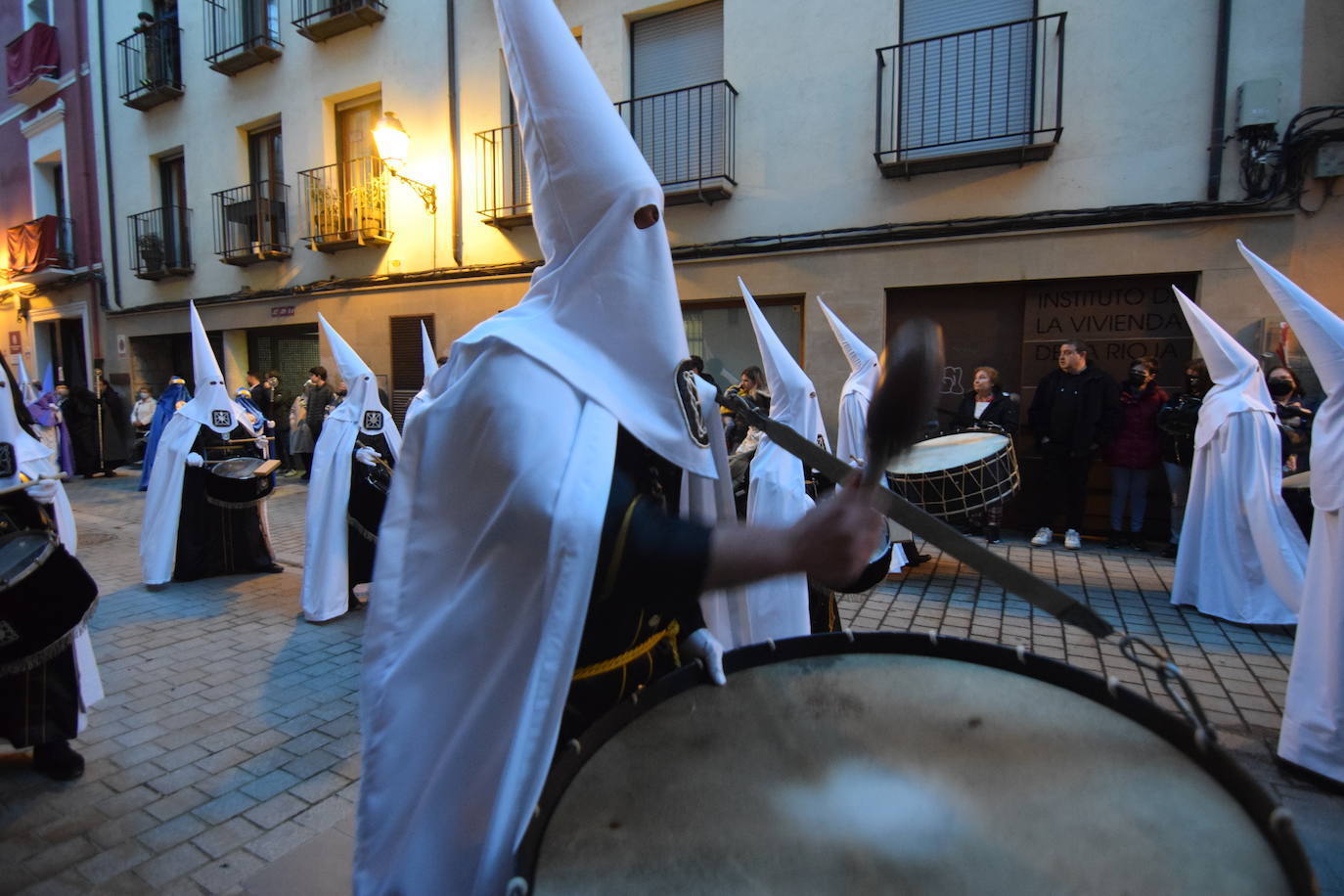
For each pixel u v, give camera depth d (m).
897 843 0.86
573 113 1.12
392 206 11.13
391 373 11.27
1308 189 6.39
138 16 13.52
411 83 10.79
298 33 11.60
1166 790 0.92
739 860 0.84
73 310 15.73
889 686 1.20
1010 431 6.97
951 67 7.63
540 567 0.94
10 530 3.01
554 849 0.86
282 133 12.30
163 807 2.96
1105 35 6.95
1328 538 2.97
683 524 0.89
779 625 1.86
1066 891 0.78
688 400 1.12
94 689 3.32
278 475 12.22
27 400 11.82
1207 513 5.08
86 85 14.88
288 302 12.22
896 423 0.80
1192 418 6.27
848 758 1.01
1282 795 2.93
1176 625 4.91
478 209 10.32
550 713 0.89
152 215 14.04
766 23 8.28
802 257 8.20
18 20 16.28
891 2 7.73
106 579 6.29
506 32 1.20
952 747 1.03
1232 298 6.64
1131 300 7.16
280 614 5.30
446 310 10.69
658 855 0.85
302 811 2.93
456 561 1.04
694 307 9.03
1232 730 3.48
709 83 8.25
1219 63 6.57
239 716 3.73
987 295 7.67
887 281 7.84
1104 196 7.06
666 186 8.77
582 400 1.00
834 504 0.84
